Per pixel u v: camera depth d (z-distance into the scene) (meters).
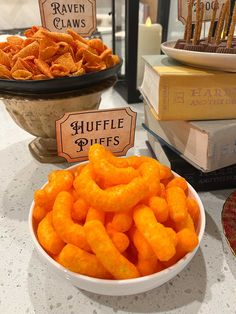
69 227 0.19
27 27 0.93
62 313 0.21
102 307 0.21
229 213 0.26
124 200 0.19
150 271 0.19
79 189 0.20
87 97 0.31
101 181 0.22
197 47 0.28
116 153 0.33
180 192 0.22
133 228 0.20
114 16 0.56
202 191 0.32
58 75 0.28
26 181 0.34
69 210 0.20
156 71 0.28
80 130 0.30
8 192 0.32
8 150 0.41
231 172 0.31
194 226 0.22
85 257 0.18
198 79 0.26
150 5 0.67
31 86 0.27
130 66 0.51
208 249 0.25
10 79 0.27
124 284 0.18
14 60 0.30
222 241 0.26
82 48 0.31
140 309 0.21
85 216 0.21
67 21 0.38
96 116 0.29
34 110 0.31
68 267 0.18
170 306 0.21
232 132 0.27
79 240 0.19
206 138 0.26
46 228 0.20
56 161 0.37
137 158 0.25
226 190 0.32
